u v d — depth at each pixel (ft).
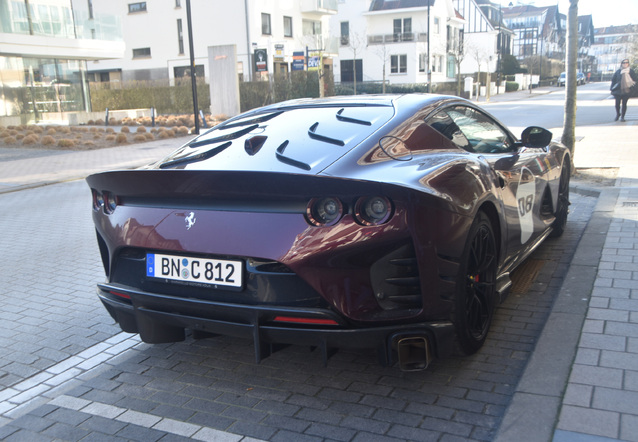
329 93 121.29
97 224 10.46
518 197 12.66
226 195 8.84
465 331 9.67
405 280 8.64
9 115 84.89
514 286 14.02
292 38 148.15
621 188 23.40
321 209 8.41
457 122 11.98
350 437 8.38
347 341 8.55
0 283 17.20
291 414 9.12
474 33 223.10
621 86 55.26
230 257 8.81
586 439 7.65
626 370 9.29
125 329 10.77
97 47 94.27
